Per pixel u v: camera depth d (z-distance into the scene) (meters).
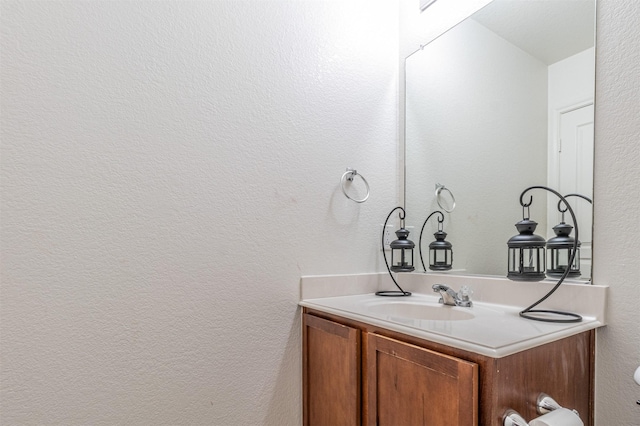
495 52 1.35
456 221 1.48
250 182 1.31
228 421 1.23
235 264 1.27
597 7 1.06
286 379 1.36
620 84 1.00
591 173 1.05
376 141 1.67
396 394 0.97
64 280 1.00
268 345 1.32
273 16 1.39
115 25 1.09
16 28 0.96
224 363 1.23
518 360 0.80
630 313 0.95
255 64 1.34
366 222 1.61
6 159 0.94
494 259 1.33
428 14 1.63
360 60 1.63
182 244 1.17
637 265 0.95
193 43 1.22
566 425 0.75
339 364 1.18
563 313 1.06
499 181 1.32
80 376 1.01
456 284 1.42
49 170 0.99
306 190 1.44
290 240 1.39
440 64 1.56
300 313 1.40
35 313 0.96
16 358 0.94
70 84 1.02
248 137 1.31
